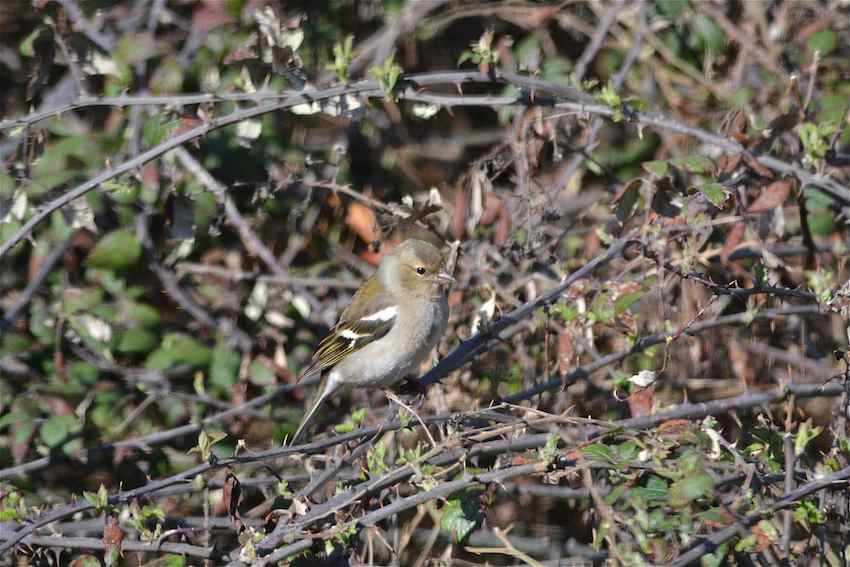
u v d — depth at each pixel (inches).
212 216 522.9
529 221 477.7
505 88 596.1
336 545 362.0
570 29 619.5
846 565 373.1
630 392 391.5
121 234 502.9
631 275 442.3
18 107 547.2
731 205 462.9
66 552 430.6
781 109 520.4
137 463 493.7
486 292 497.0
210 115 437.7
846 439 368.5
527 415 373.7
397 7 609.0
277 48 439.2
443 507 413.4
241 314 527.8
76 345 510.9
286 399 519.8
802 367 492.7
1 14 544.4
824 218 492.7
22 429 468.1
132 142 498.6
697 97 569.3
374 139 615.2
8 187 460.4
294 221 540.4
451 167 621.0
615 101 421.1
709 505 360.5
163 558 381.4
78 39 479.5
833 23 578.2
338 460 394.9
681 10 569.6
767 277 427.5
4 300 514.9
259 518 422.6
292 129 562.3
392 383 478.6
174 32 551.2
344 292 560.4
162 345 512.4
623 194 422.0
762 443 368.5
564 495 436.1
